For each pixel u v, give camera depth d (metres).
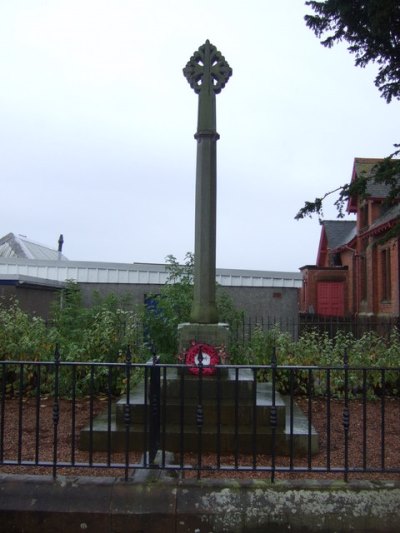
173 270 9.22
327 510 3.31
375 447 4.80
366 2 7.86
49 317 11.81
